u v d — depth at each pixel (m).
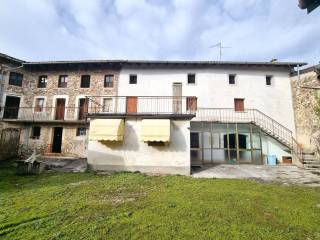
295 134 18.22
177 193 8.04
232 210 6.32
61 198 7.41
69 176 11.22
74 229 5.04
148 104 18.91
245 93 18.89
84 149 18.55
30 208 6.44
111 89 19.33
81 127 19.06
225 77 19.16
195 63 18.78
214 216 5.87
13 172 12.60
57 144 19.53
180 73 19.31
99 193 8.04
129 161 12.49
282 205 6.90
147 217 5.76
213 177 11.40
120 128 12.29
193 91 18.95
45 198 7.39
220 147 17.09
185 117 12.51
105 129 12.12
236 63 18.66
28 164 11.98
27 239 4.59
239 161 16.59
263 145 17.22
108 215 5.90
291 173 12.96
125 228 5.12
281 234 4.94
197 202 6.98
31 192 8.19
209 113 18.56
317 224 5.54
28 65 20.02
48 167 13.84
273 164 16.41
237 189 8.76
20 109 19.50
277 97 18.86
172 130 12.53
